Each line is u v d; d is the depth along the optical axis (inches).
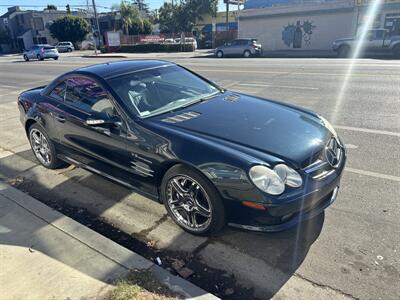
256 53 981.8
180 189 126.2
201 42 1722.4
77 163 174.6
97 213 150.2
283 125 131.5
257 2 1353.3
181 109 147.0
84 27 2347.4
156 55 1263.5
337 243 120.4
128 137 136.3
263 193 106.4
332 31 1085.8
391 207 139.1
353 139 213.0
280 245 121.7
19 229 131.1
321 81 413.4
